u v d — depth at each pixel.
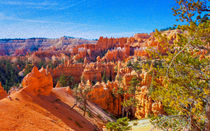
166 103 9.77
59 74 94.56
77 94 44.78
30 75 24.72
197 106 7.40
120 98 60.91
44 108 20.86
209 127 7.53
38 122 15.78
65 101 35.00
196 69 8.02
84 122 26.91
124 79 65.00
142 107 49.97
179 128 9.47
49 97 28.05
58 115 21.28
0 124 12.36
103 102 53.31
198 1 7.27
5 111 14.96
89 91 47.09
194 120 8.72
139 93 53.62
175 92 8.12
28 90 22.91
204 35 6.82
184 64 8.01
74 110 31.58
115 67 109.75
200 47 7.42
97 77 93.69
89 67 96.31
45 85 28.16
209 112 7.47
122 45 189.25
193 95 7.76
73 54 177.50
